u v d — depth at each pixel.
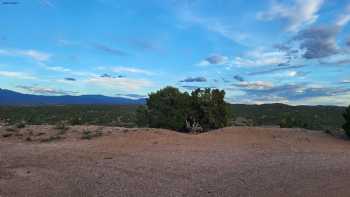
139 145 16.03
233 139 18.45
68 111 56.12
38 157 13.24
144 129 19.83
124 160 12.71
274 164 12.34
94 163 12.15
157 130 19.64
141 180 9.85
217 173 10.81
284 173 10.88
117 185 9.30
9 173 10.65
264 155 14.28
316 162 12.88
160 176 10.34
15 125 21.61
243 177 10.30
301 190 8.93
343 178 10.30
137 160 12.73
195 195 8.48
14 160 12.67
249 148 16.08
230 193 8.65
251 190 8.91
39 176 10.27
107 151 14.56
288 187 9.20
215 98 24.50
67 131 19.33
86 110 57.75
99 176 10.27
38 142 17.00
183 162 12.45
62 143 16.66
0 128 20.42
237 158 13.42
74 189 8.90
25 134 18.67
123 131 19.33
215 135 19.44
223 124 24.59
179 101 23.84
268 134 20.05
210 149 15.48
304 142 18.27
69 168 11.34
